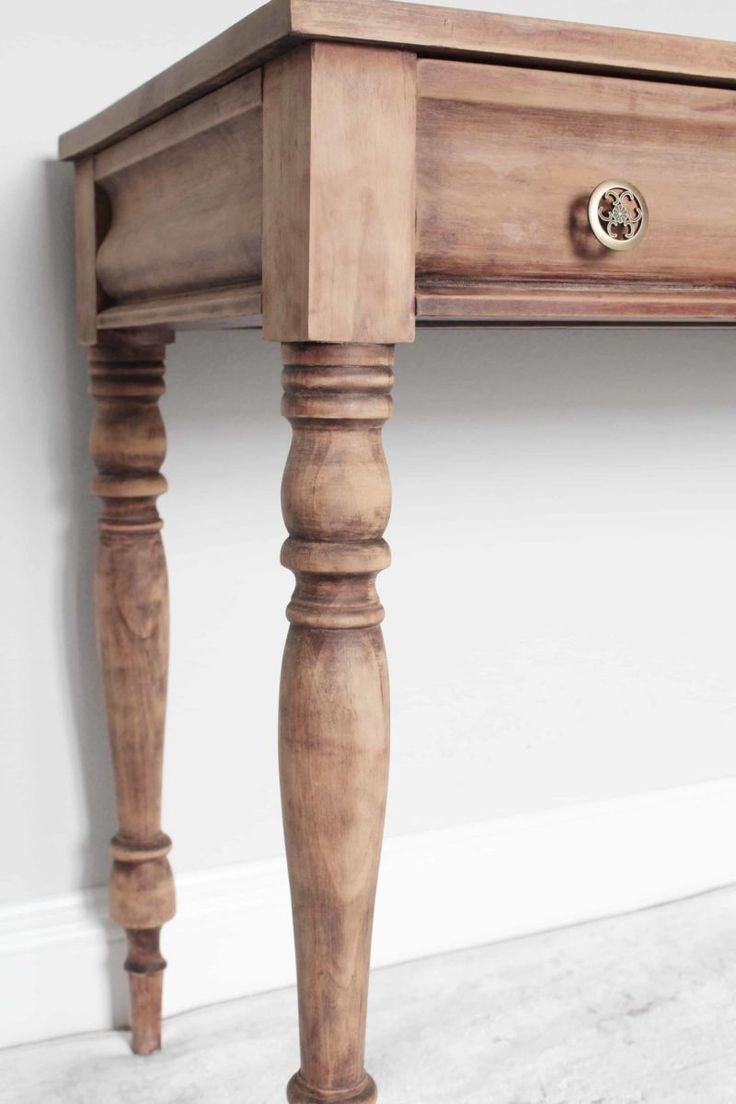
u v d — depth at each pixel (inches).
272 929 61.8
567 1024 57.9
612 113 36.9
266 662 61.1
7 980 56.8
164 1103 51.9
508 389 64.2
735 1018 58.2
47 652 57.0
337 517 34.2
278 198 34.5
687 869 71.3
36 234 54.6
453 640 64.9
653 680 69.7
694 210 38.8
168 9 56.2
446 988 61.3
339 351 33.9
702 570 70.1
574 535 66.8
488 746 66.4
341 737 34.5
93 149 48.8
